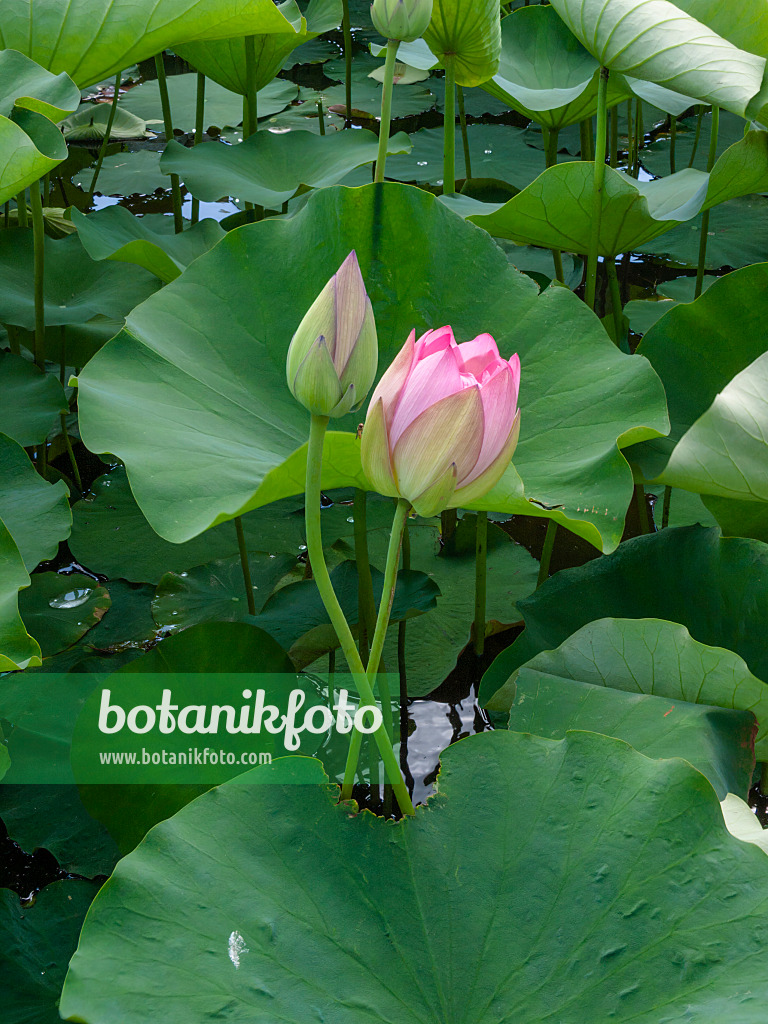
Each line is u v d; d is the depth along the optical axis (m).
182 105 6.68
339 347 2.01
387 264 2.52
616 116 5.45
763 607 2.41
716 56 2.62
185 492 2.26
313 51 7.99
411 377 2.01
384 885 2.09
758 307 2.67
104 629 2.91
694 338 2.73
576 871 2.09
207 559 3.26
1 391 3.01
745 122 6.64
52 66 3.05
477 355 2.08
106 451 2.27
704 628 2.45
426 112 6.97
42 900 2.32
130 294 3.45
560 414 2.44
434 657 2.79
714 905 2.05
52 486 2.59
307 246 2.51
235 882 2.08
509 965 2.05
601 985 2.03
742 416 2.41
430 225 2.52
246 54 4.30
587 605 2.52
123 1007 2.00
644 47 2.66
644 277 5.14
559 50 4.64
